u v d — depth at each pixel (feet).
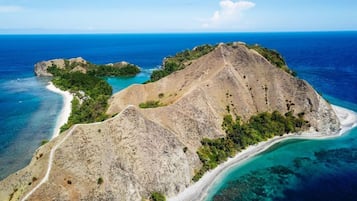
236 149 279.69
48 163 184.44
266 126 313.53
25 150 295.48
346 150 289.74
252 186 230.48
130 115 231.91
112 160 203.62
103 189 186.80
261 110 336.90
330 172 250.78
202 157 253.03
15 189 183.52
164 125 260.83
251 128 308.60
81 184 182.70
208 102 305.73
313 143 303.27
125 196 195.21
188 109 285.43
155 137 232.94
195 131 273.13
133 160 214.90
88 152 197.77
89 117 331.57
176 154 234.58
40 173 181.68
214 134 282.77
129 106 236.02
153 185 212.43
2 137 327.88
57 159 186.91
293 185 232.32
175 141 242.99
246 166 259.39
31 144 308.81
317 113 330.34
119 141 217.77
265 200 213.25
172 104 284.20
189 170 238.27
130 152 216.95
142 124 232.12
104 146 206.59
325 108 334.24
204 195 219.61
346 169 255.09
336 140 310.45
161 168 220.43
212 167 252.21
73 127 207.00
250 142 290.35
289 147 294.05
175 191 219.41
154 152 224.53
